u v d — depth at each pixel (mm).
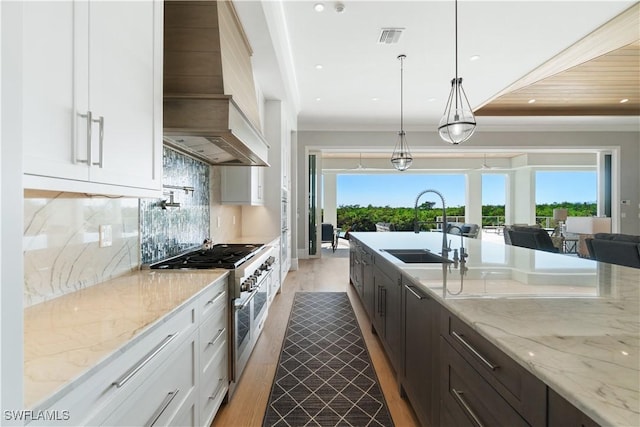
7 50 528
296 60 4039
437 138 7277
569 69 4477
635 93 5516
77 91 967
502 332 879
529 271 1683
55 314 1120
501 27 3285
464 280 1482
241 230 4543
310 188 7801
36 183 822
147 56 1412
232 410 1884
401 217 12305
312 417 1819
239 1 2344
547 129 7258
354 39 3535
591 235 6430
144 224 2018
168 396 1177
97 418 798
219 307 1800
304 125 7176
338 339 2910
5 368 507
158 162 1513
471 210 11789
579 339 833
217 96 1829
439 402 1364
